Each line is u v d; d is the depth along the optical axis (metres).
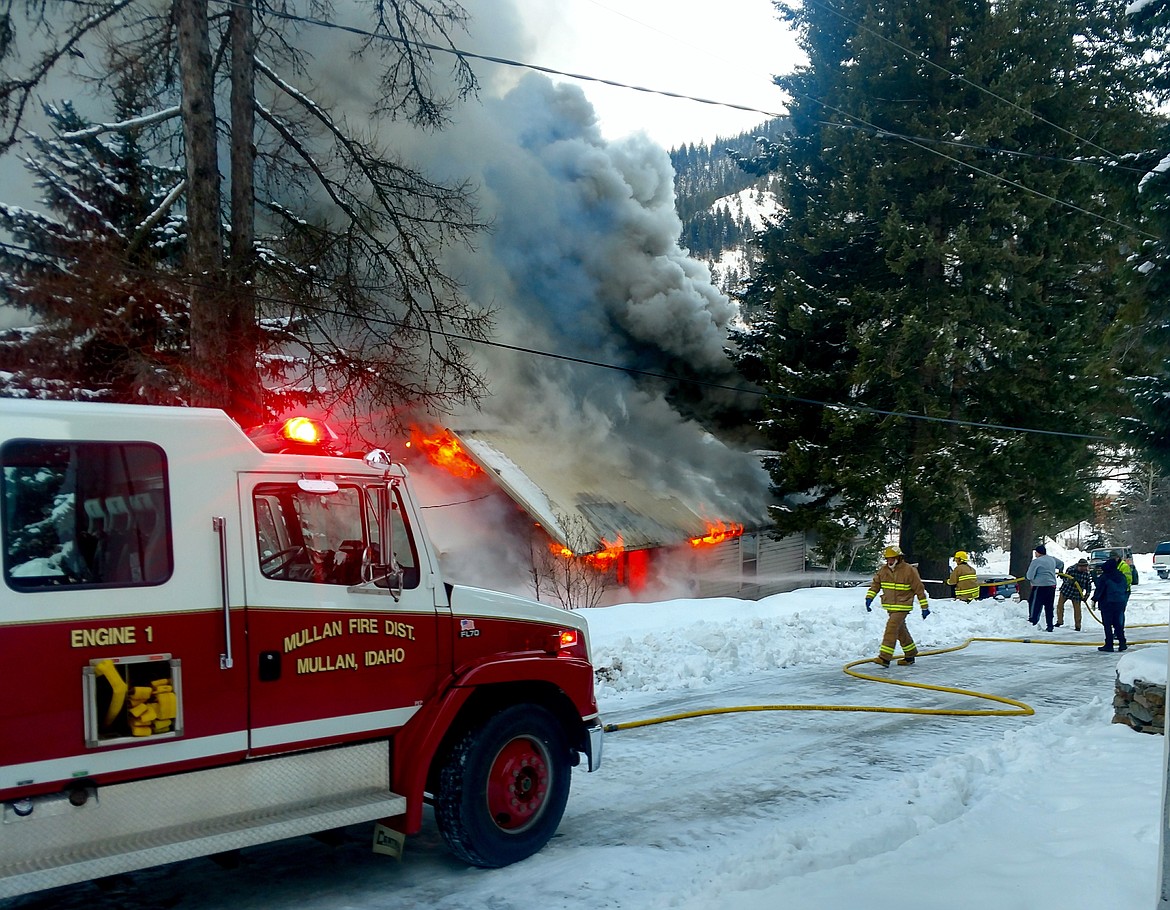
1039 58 21.56
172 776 3.85
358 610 4.48
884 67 21.88
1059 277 21.41
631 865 4.80
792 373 22.69
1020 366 20.91
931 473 21.25
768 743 7.60
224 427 4.16
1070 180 20.89
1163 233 8.23
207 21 9.97
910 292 21.67
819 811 5.77
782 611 15.22
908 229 20.95
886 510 23.58
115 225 13.40
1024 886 3.86
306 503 4.48
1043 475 21.52
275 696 4.16
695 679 10.46
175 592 3.89
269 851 5.08
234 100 10.59
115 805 3.69
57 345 11.65
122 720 3.74
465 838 4.62
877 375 21.75
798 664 11.84
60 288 11.04
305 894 4.47
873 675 10.91
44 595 3.57
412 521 4.80
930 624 15.14
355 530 4.60
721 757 7.14
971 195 21.81
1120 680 7.18
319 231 11.10
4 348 11.59
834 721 8.42
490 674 4.81
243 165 10.55
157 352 11.20
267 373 12.02
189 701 3.89
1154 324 8.45
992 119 20.30
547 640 5.33
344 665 4.40
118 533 3.81
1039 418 21.27
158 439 3.95
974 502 22.38
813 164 24.56
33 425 3.64
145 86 10.79
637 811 5.79
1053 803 5.24
